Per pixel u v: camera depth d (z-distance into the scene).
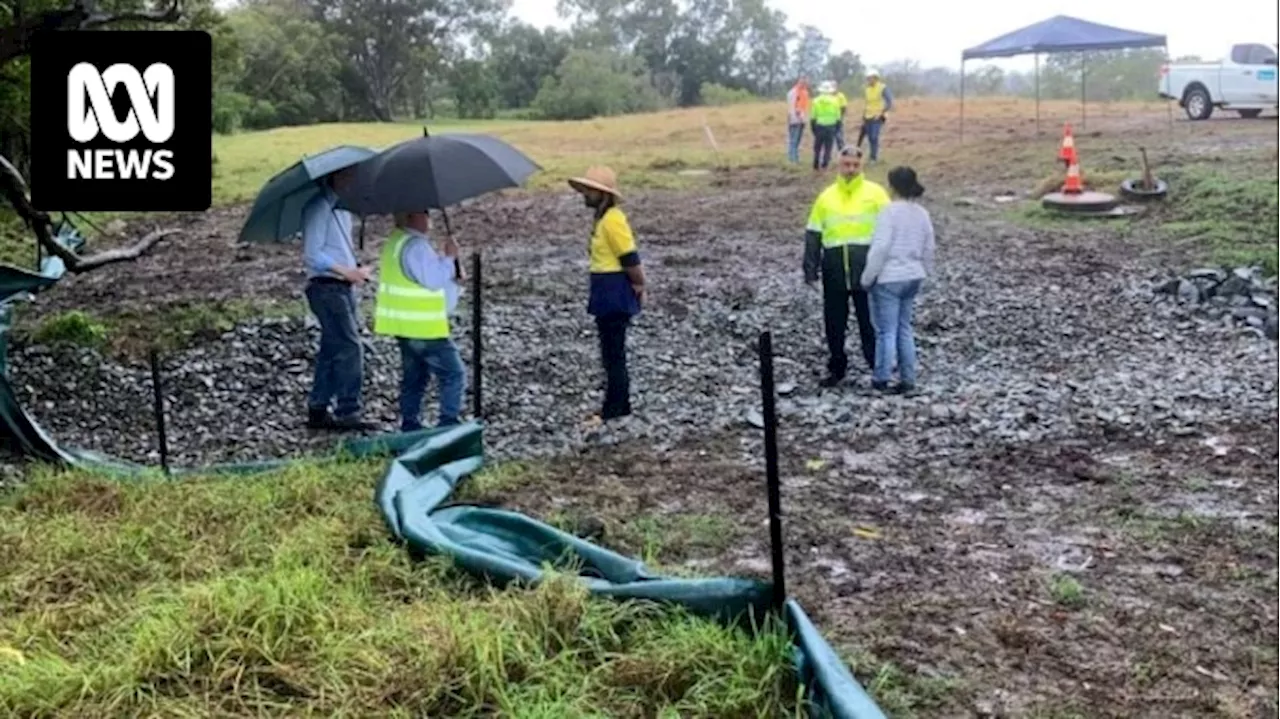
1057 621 5.04
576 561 5.33
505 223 18.16
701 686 4.19
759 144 30.64
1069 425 8.10
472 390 9.40
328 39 68.69
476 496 6.72
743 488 6.87
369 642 4.38
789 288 13.03
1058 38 24.62
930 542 5.99
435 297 7.59
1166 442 7.69
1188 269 12.99
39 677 4.16
